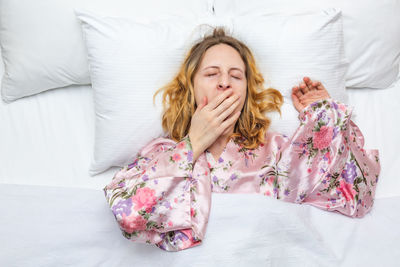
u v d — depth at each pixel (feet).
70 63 3.82
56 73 3.87
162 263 3.10
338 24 3.75
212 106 3.19
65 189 3.55
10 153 3.81
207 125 3.18
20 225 3.28
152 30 3.64
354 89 4.22
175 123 3.59
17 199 3.45
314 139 3.39
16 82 3.87
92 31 3.59
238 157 3.39
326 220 3.35
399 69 4.27
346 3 3.84
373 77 4.05
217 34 3.69
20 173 3.73
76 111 3.98
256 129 3.60
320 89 3.68
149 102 3.59
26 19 3.73
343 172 3.43
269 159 3.45
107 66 3.56
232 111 3.21
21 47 3.79
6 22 3.77
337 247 3.21
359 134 3.69
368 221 3.42
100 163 3.66
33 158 3.79
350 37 3.92
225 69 3.32
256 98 3.69
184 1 4.00
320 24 3.67
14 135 3.88
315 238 3.15
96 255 3.21
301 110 3.66
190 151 3.15
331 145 3.38
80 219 3.32
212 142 3.23
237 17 3.93
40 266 3.17
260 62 3.73
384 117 4.07
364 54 3.97
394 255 3.17
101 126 3.67
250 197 3.18
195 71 3.50
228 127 3.32
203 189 3.18
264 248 3.09
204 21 3.91
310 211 3.38
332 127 3.38
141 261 3.13
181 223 3.02
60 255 3.21
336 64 3.76
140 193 2.99
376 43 3.93
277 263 3.11
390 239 3.28
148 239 3.03
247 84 3.62
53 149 3.82
